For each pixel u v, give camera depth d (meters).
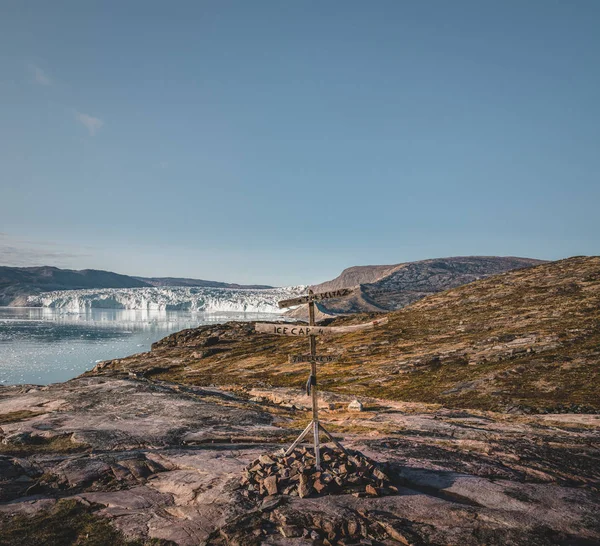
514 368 56.78
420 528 8.89
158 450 15.13
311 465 11.48
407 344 93.81
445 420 23.17
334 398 32.06
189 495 11.20
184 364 116.19
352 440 16.92
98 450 16.11
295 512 9.54
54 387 30.41
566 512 9.64
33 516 10.42
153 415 22.20
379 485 10.88
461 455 14.09
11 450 16.34
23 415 22.56
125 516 10.20
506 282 141.25
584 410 38.84
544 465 13.41
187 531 9.31
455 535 8.61
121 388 29.34
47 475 13.09
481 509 9.76
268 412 25.56
